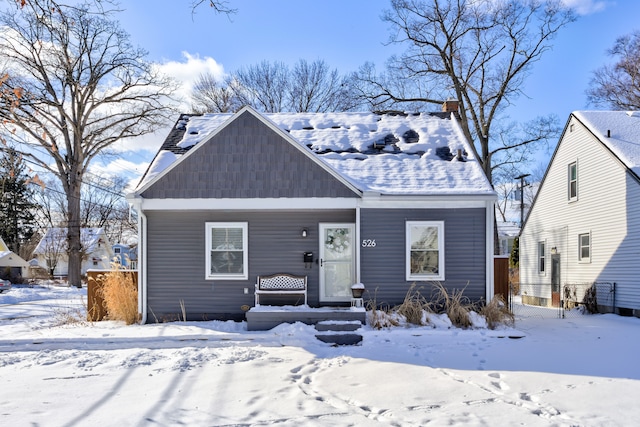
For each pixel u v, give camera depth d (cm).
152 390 647
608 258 1636
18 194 4238
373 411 557
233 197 1216
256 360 824
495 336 1024
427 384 671
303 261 1236
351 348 927
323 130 1527
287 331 1028
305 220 1246
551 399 596
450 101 1708
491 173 2903
